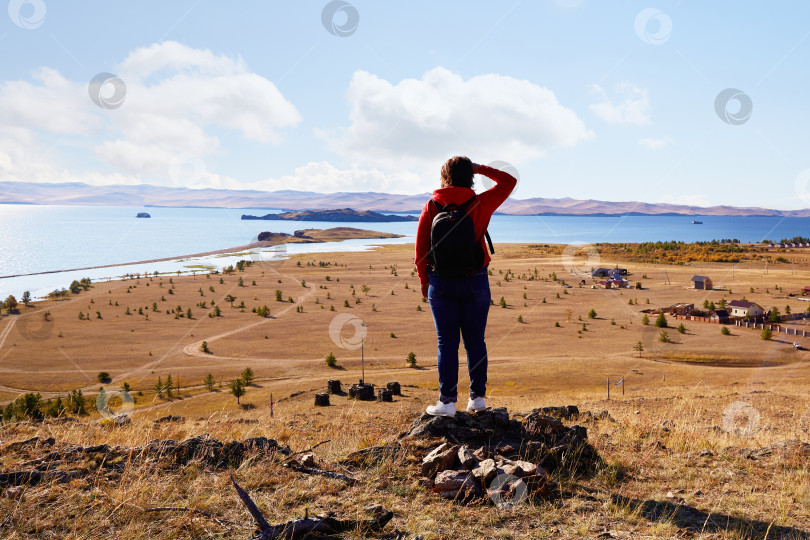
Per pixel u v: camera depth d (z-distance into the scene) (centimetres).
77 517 285
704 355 6384
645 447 545
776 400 2064
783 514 347
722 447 566
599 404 2141
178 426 698
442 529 304
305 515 296
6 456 401
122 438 570
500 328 8850
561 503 357
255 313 11588
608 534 307
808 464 465
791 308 10044
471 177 401
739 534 312
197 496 324
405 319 10306
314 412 2944
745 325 8881
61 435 562
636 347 7044
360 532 290
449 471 372
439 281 409
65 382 5934
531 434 471
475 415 480
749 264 18912
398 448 432
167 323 10462
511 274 17500
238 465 397
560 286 14612
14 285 15688
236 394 4606
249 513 307
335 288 15375
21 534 267
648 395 3020
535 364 5862
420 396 3822
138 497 312
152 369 6575
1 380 6031
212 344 8275
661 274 16362
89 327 10100
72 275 18525
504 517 326
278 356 7231
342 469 399
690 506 365
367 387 3731
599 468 445
